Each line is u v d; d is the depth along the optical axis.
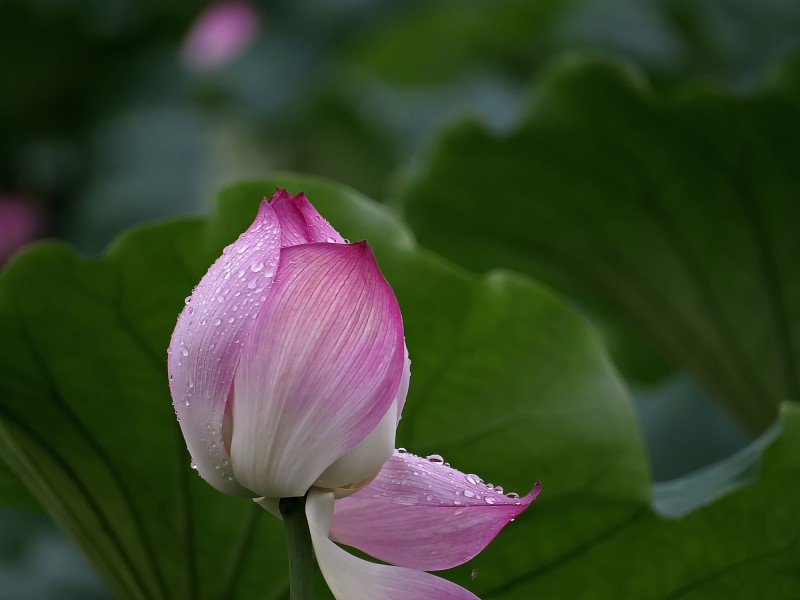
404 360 1.08
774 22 2.86
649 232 1.74
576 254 1.84
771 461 1.24
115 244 1.25
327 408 1.06
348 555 1.07
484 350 1.25
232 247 1.08
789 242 1.64
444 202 1.84
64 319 1.26
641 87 1.60
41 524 2.69
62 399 1.26
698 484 1.28
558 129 1.70
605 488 1.24
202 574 1.28
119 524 1.29
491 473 1.26
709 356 1.77
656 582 1.26
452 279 1.25
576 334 1.24
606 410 1.24
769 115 1.56
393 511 1.09
